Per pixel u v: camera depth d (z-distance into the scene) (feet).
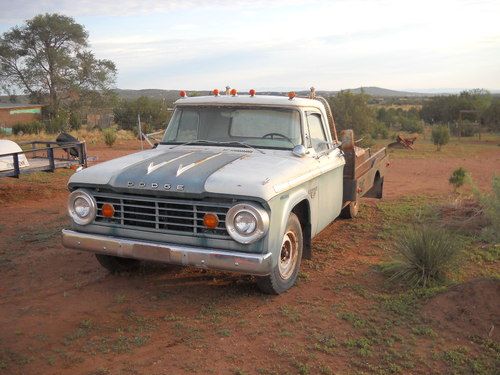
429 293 17.43
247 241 15.25
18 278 19.62
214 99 20.59
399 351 13.89
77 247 17.25
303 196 18.04
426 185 44.52
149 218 16.53
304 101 20.54
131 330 15.08
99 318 15.94
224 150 19.39
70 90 200.75
